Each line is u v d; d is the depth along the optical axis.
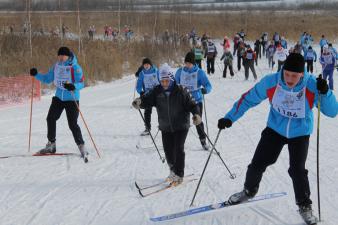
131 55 20.30
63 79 6.04
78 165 5.91
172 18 33.25
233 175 5.28
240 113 3.82
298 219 3.95
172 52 23.16
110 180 5.25
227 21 41.44
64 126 8.63
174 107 4.69
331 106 3.49
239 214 4.11
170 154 4.99
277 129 3.68
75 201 4.54
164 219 3.96
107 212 4.23
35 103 11.91
